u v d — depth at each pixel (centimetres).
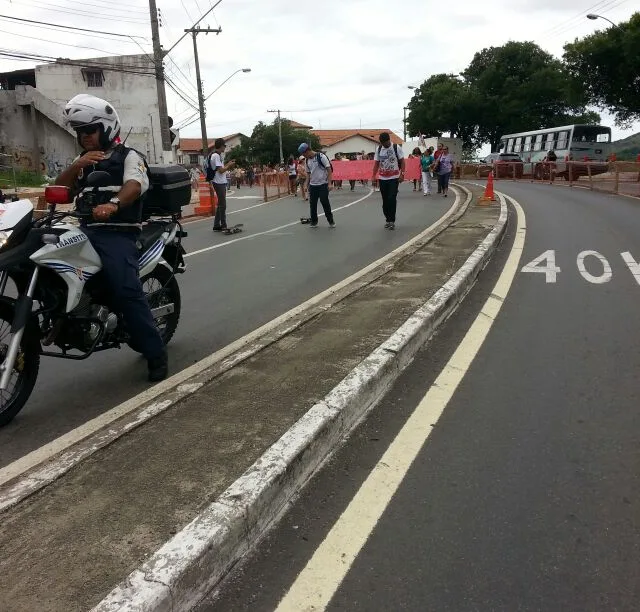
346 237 1092
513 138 4000
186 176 507
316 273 795
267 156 8750
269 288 722
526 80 5556
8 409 375
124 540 244
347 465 325
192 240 1171
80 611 208
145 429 338
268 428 336
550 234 1052
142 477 290
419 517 279
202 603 230
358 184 3164
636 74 3547
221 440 324
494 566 247
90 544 242
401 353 451
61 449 340
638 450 333
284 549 260
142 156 420
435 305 559
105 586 219
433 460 328
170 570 223
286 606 228
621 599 228
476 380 430
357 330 500
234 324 579
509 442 345
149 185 440
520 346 495
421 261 766
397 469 319
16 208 362
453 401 398
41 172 3612
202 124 3812
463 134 6106
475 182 2942
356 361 430
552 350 484
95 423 374
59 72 4375
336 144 9706
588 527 270
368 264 836
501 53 5647
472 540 263
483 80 5662
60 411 398
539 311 589
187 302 671
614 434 351
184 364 476
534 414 378
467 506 287
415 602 229
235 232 1254
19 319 361
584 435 351
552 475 311
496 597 230
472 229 1029
